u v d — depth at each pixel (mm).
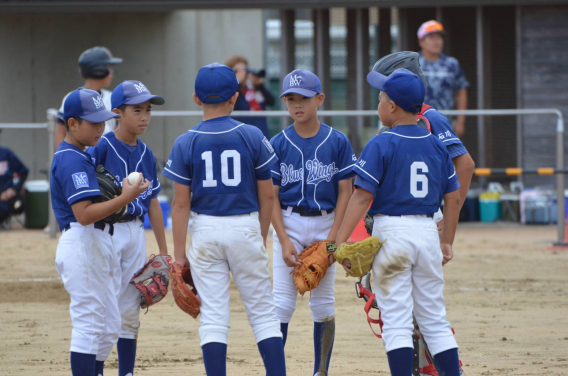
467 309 27547
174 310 27609
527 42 52656
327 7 51812
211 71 16656
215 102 16641
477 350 21797
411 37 56062
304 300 29062
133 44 60656
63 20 60000
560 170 40906
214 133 16453
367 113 43875
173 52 61188
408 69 17625
